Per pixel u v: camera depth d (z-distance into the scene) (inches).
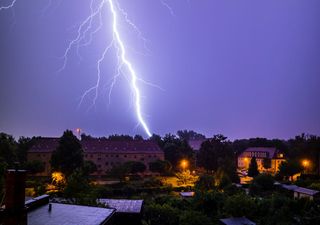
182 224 1206.9
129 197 1950.1
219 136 3385.8
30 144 3255.4
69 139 2305.6
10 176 464.4
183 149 3548.2
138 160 3176.7
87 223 569.3
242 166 4082.2
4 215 457.7
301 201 1338.6
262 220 1259.2
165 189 2161.7
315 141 3157.0
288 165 2659.9
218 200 1438.2
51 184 2196.1
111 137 4938.5
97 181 2536.9
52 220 586.9
